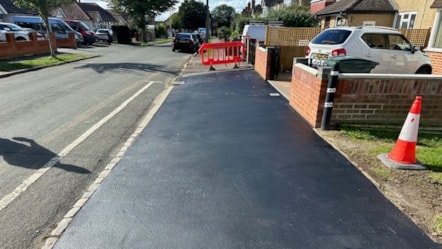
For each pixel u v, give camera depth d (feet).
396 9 52.16
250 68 43.52
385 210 9.65
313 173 12.03
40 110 21.40
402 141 12.57
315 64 26.68
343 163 12.89
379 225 8.95
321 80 16.56
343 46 25.70
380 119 17.30
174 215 9.37
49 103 23.47
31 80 33.35
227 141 15.46
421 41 42.24
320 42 27.63
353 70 18.90
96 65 47.21
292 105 22.07
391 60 26.58
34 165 12.87
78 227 8.87
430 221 9.09
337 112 17.13
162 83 33.81
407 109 17.24
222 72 40.14
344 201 10.13
